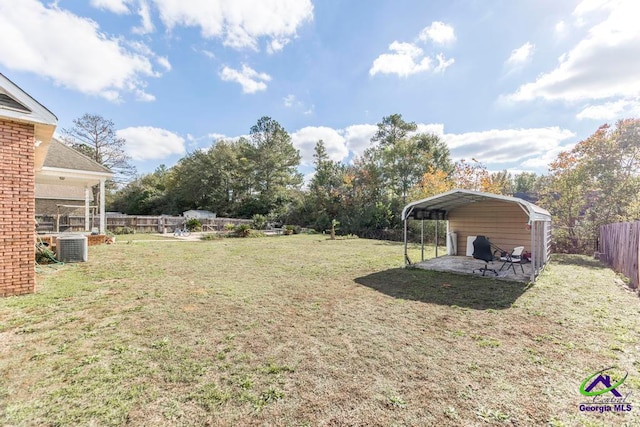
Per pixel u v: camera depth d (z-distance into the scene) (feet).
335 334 11.58
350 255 34.76
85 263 25.50
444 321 13.20
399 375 8.60
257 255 33.42
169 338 10.85
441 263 28.50
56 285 18.03
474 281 21.22
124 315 13.15
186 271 23.34
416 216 28.84
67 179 39.81
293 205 94.94
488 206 31.89
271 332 11.66
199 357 9.45
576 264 30.25
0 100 15.26
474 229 32.78
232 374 8.48
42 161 25.76
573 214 42.37
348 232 73.05
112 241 40.27
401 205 69.62
